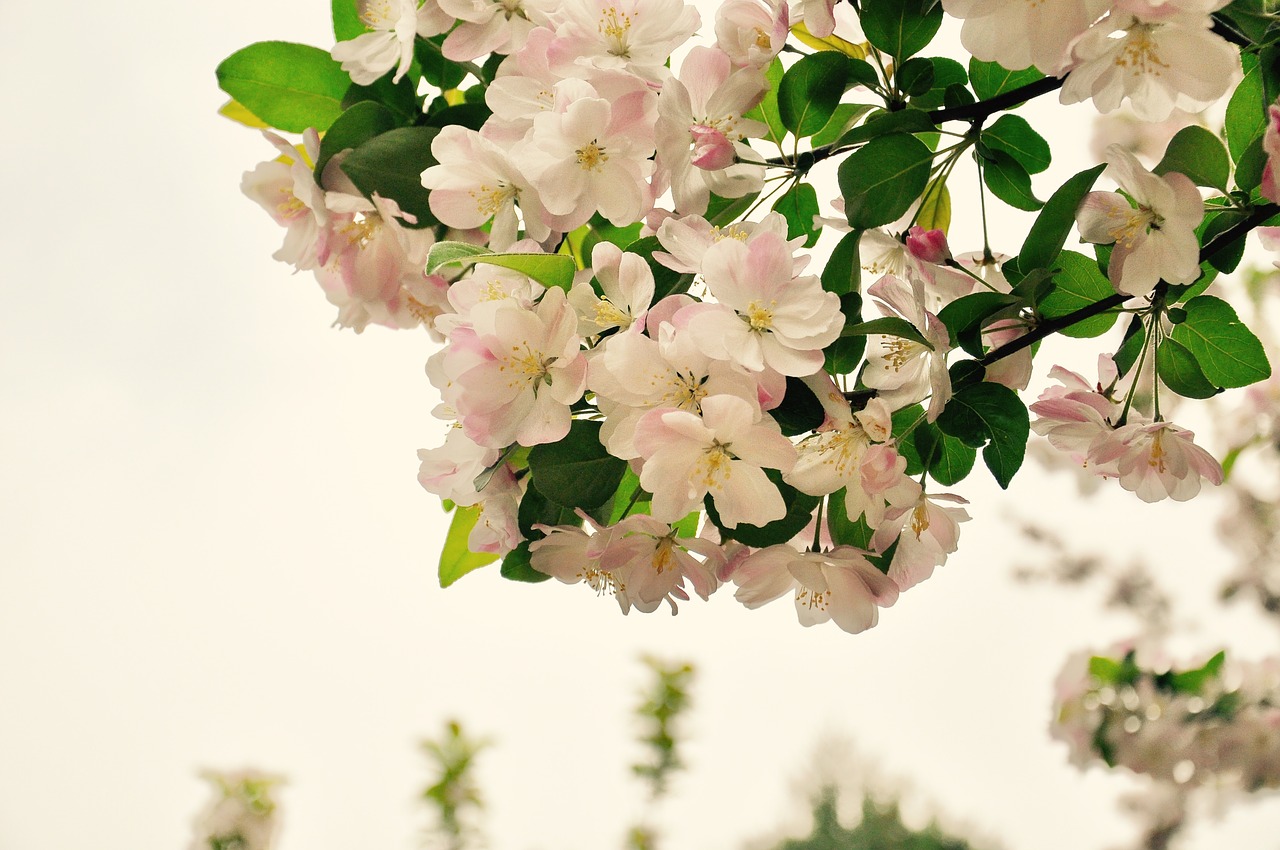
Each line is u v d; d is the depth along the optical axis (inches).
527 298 37.4
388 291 40.3
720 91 38.4
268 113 40.9
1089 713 75.4
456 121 40.0
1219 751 73.6
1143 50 36.3
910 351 37.6
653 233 38.7
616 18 38.3
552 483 37.9
